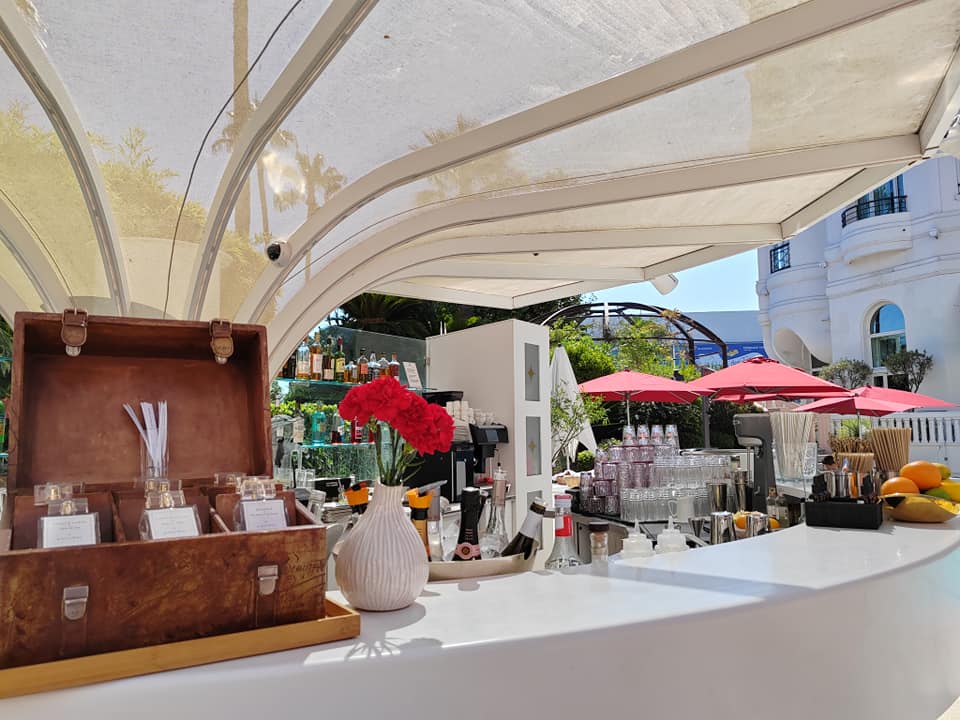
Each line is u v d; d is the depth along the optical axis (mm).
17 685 1015
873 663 1653
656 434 4391
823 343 18766
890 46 3061
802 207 5359
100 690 1046
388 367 5500
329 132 3443
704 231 5758
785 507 3031
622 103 3141
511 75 3119
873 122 3803
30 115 3000
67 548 1076
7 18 2502
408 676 1191
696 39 2934
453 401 5473
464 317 14352
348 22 2602
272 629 1205
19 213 3553
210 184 3607
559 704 1279
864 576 1711
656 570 1811
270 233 4051
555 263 6926
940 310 15234
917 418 14609
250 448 1759
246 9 2543
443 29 2779
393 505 1524
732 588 1606
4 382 3803
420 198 4402
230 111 3145
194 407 1741
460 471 5145
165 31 2643
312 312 4898
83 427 1603
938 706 1832
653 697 1350
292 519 1442
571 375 8953
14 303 3914
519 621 1376
